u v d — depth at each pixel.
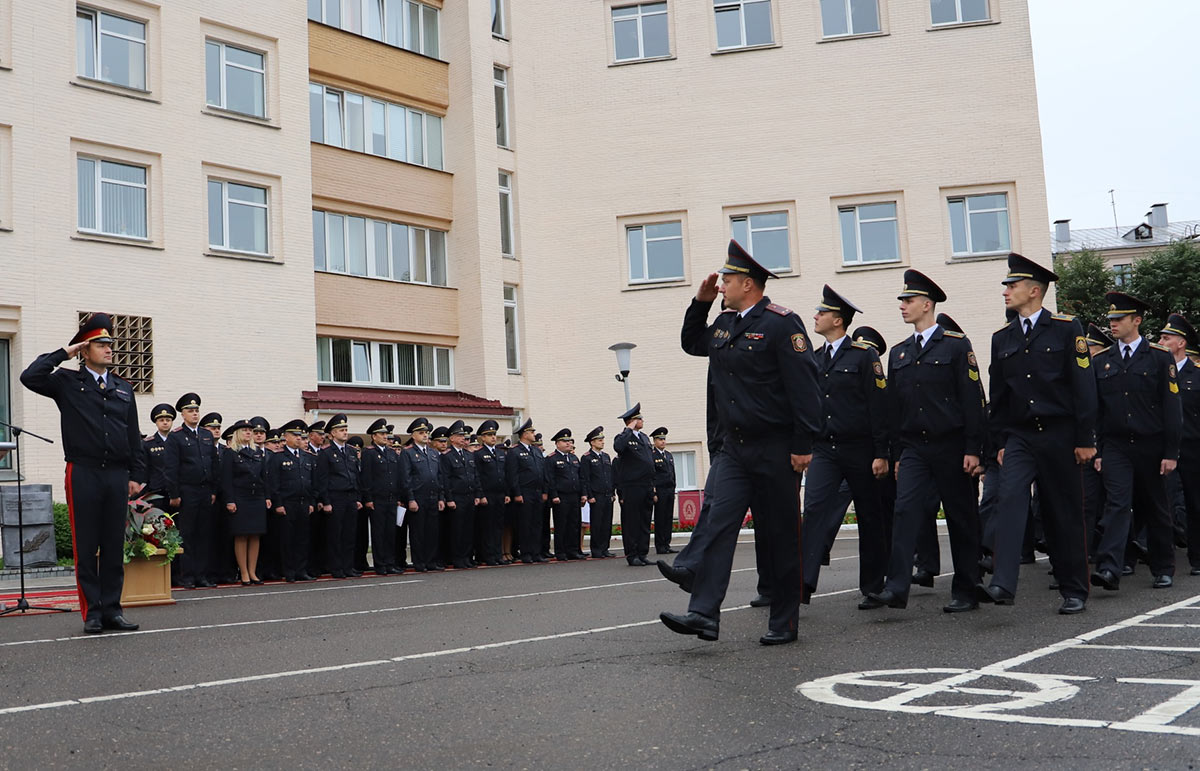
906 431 9.05
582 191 30.50
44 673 6.98
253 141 23.70
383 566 17.80
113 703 5.88
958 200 29.50
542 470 20.06
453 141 29.05
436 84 28.94
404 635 8.52
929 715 5.02
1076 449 8.67
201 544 15.41
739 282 7.38
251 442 16.53
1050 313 8.84
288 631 9.05
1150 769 4.06
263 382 23.25
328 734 5.05
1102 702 5.17
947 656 6.65
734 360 7.34
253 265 23.33
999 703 5.23
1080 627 7.76
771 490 7.32
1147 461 10.36
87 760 4.68
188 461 15.33
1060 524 8.71
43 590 14.75
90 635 9.05
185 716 5.51
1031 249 28.92
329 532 16.98
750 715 5.15
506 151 29.97
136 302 21.42
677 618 7.13
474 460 19.33
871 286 29.23
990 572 12.57
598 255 30.31
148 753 4.78
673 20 30.45
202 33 23.11
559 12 30.92
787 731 4.82
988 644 7.09
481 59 29.19
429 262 28.59
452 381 28.67
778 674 6.19
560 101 30.75
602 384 30.06
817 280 29.47
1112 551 10.18
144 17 22.23
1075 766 4.14
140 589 11.84
